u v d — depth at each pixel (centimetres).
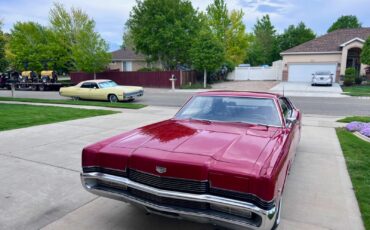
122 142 299
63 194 387
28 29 3203
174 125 361
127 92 1530
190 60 2841
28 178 441
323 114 1119
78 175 454
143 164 256
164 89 2484
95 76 2884
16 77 2680
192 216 240
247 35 3553
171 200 248
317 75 2386
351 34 2794
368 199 365
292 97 1695
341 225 309
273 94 416
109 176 278
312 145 642
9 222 316
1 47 1672
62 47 3066
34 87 2517
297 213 335
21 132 773
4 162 516
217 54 2458
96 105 1394
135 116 1066
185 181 240
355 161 512
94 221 321
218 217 230
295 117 416
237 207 221
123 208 351
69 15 2981
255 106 386
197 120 384
